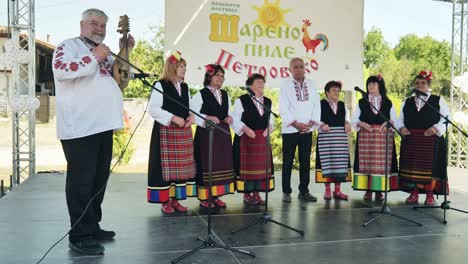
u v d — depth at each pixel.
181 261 2.73
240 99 4.17
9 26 5.52
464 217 3.94
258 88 4.15
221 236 3.29
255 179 4.19
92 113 2.74
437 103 4.28
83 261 2.71
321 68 5.77
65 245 3.01
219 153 3.99
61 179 5.66
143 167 8.62
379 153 4.35
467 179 6.18
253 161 4.18
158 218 3.78
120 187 5.25
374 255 2.90
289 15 5.62
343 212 4.07
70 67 2.58
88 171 2.80
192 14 5.27
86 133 2.73
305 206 4.30
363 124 4.36
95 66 2.63
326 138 4.49
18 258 2.75
